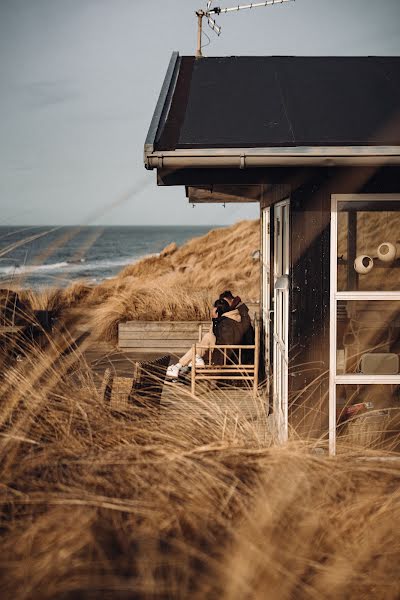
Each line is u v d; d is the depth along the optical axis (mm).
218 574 2674
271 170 4812
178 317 11789
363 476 3383
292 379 4984
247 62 6984
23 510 2996
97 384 5074
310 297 4961
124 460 3203
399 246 5098
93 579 2660
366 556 2857
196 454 3330
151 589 2637
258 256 8742
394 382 5051
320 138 4574
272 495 3025
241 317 8312
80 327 11938
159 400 4363
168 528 2902
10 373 3670
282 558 2758
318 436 4965
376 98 5566
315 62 6941
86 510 2928
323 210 4887
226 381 8141
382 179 4828
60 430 3508
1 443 3275
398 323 5082
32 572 2629
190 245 20781
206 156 4387
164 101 5410
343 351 5086
